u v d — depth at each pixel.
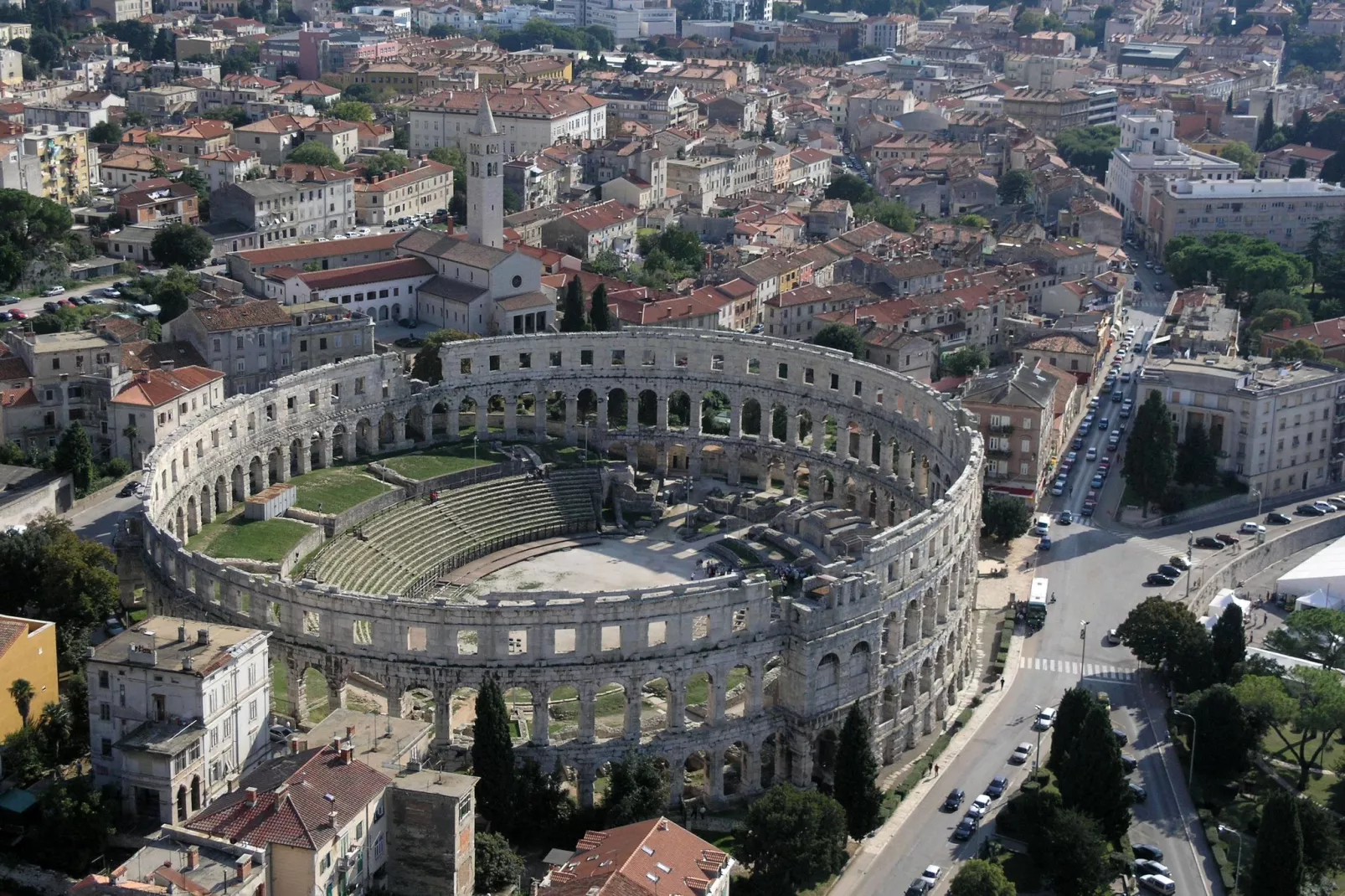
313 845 179.75
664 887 182.00
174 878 173.38
